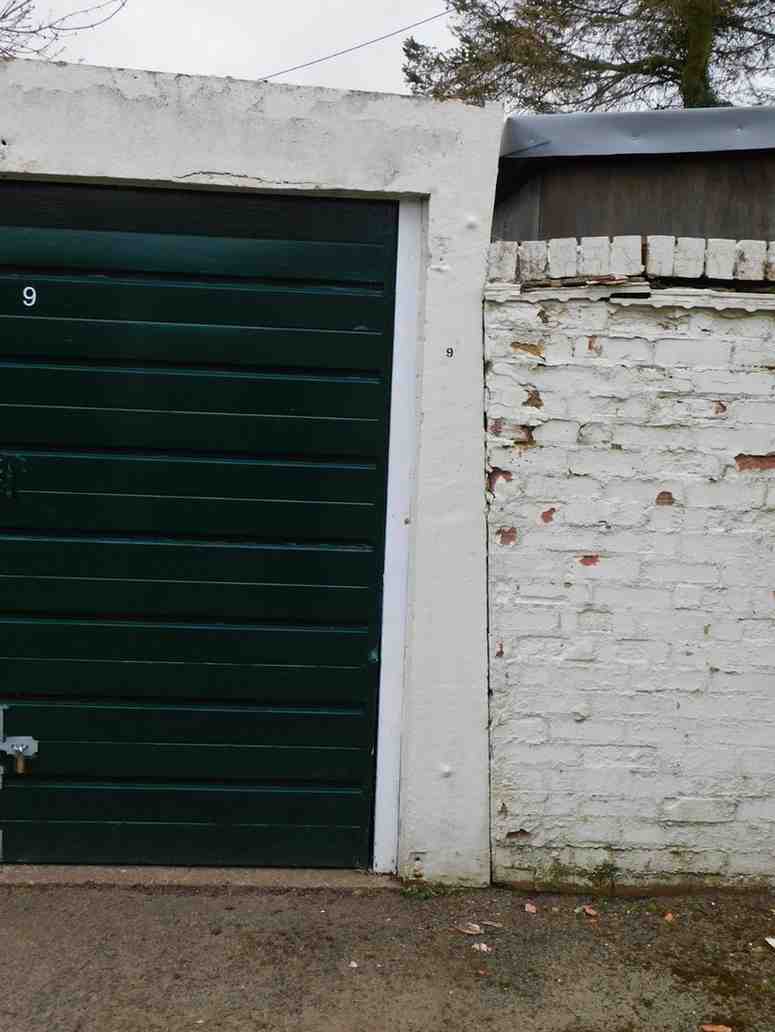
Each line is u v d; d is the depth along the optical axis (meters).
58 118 3.03
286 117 3.08
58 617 3.21
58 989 2.59
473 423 3.14
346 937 2.90
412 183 3.11
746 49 10.77
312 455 3.22
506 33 10.73
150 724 3.24
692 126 3.87
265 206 3.18
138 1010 2.52
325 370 3.21
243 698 3.25
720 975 2.77
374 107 3.09
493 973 2.75
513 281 3.14
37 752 3.22
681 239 3.12
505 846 3.21
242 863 3.29
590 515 3.15
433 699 3.17
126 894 3.09
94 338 3.15
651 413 3.14
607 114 3.89
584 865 3.21
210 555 3.21
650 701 3.18
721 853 3.22
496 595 3.16
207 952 2.79
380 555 3.24
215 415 3.19
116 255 3.15
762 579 3.17
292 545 3.23
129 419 3.18
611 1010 2.61
